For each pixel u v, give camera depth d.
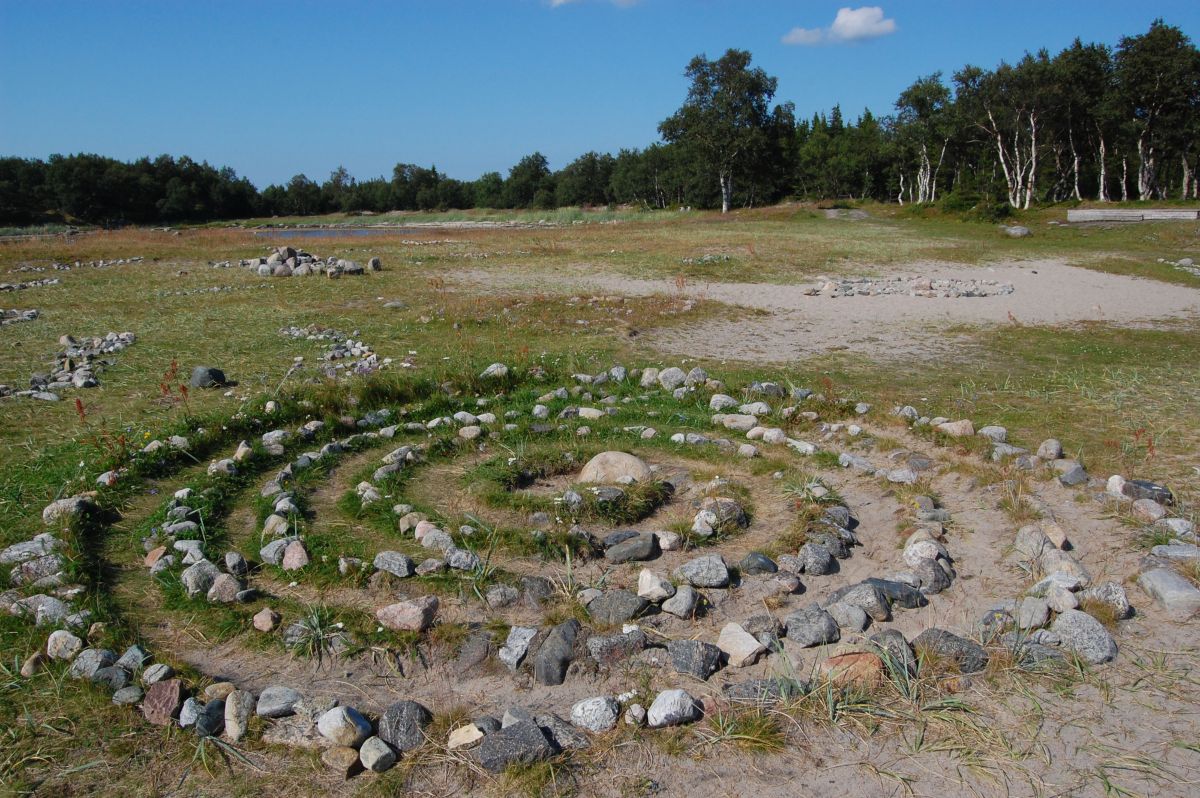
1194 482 6.46
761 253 25.39
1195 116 49.03
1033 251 27.17
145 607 4.75
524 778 3.43
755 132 60.66
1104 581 4.97
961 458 7.12
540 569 5.26
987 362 11.17
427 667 4.24
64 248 28.50
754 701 3.87
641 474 6.61
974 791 3.35
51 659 4.15
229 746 3.63
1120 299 17.05
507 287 18.48
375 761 3.49
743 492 6.43
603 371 10.38
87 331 13.40
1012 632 4.39
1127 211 38.81
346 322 14.03
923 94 58.84
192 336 12.88
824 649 4.36
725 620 4.71
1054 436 7.76
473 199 99.69
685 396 8.91
